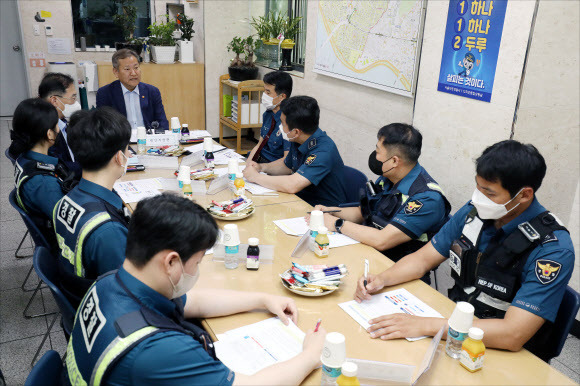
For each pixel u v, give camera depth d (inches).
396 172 82.7
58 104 112.7
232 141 242.4
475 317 57.3
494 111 100.7
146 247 38.9
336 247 78.9
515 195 55.3
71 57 263.0
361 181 108.1
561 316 58.1
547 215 57.7
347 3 147.9
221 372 41.2
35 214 82.9
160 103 157.8
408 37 124.3
